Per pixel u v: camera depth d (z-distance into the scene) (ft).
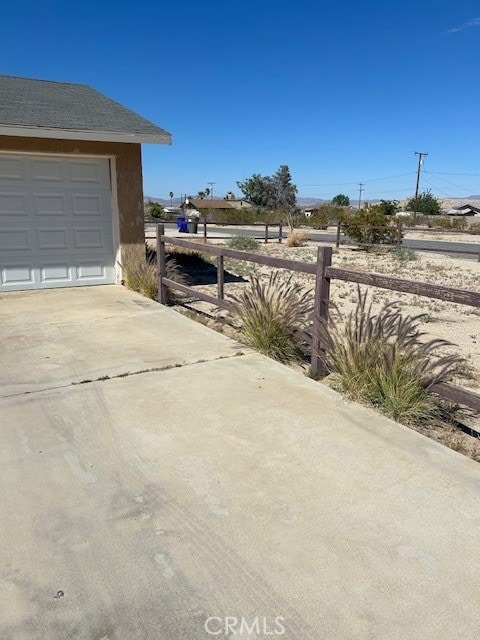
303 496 8.48
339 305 27.66
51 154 25.34
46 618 6.02
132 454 9.80
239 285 32.83
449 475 9.18
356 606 6.25
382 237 67.05
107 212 27.76
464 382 15.21
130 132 25.58
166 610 6.16
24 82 32.55
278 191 273.33
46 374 14.02
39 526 7.65
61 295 25.23
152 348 16.55
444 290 10.75
